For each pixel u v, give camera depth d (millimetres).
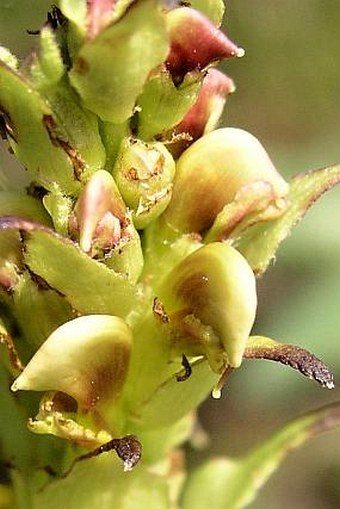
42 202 123
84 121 118
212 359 120
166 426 126
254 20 243
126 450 118
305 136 250
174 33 117
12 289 123
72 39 116
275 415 245
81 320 118
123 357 121
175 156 124
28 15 178
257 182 122
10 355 123
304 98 249
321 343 183
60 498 127
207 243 123
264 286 227
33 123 117
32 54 118
